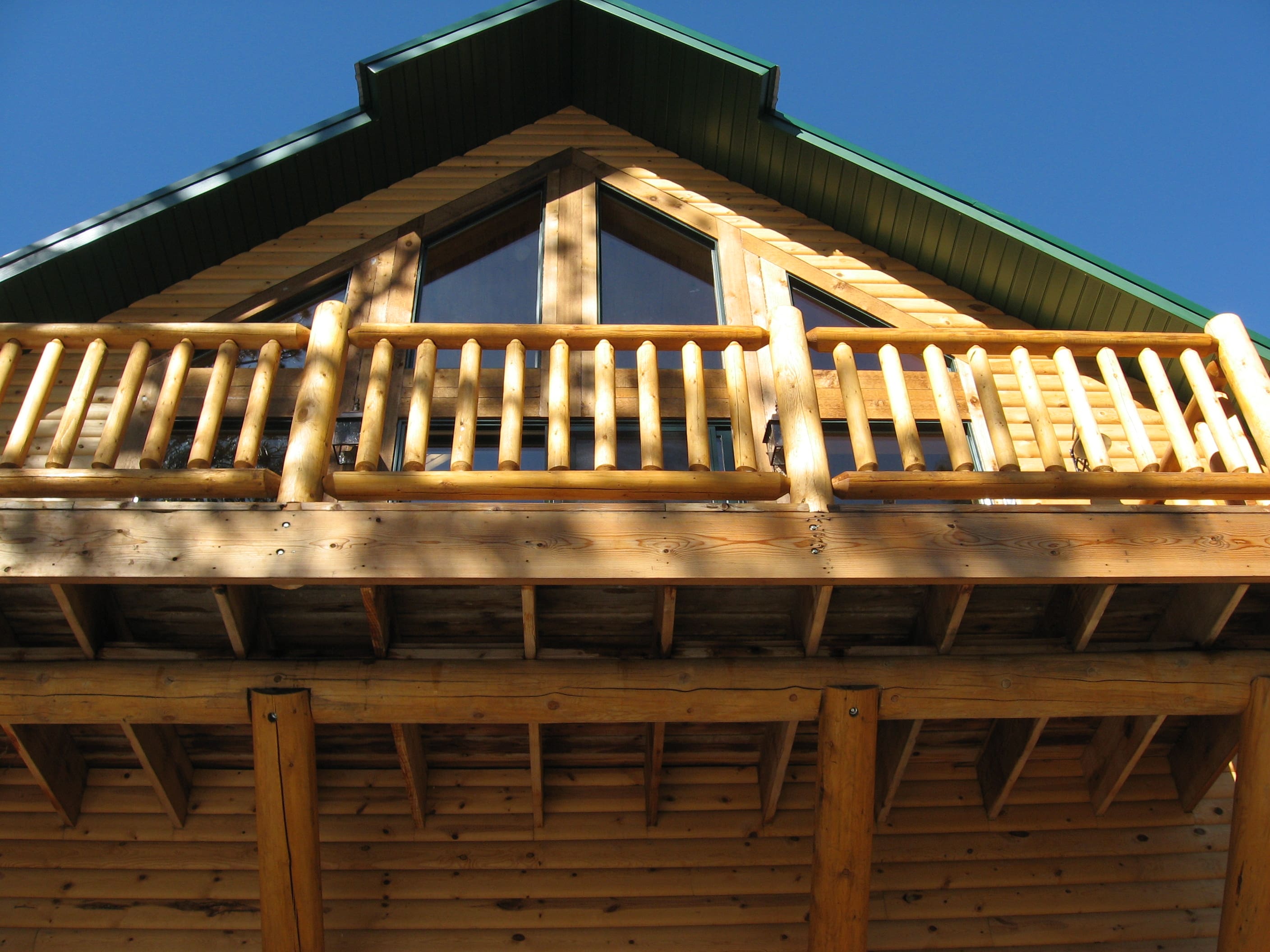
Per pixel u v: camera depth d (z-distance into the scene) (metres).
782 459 6.04
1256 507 4.39
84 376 4.44
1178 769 5.43
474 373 4.53
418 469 4.31
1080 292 6.73
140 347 4.53
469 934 4.80
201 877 4.90
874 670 4.43
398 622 4.52
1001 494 4.31
